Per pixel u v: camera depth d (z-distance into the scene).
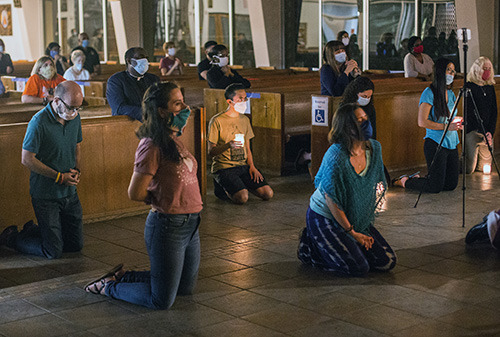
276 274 5.08
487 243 5.85
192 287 4.61
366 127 4.82
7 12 23.39
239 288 4.78
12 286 4.88
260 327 4.11
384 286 4.80
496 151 10.15
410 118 9.12
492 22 12.55
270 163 9.13
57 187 5.43
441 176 7.70
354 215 4.91
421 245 5.80
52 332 4.05
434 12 13.84
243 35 17.59
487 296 4.61
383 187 5.09
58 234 5.54
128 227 6.50
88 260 5.50
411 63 10.56
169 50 14.12
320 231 5.02
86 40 14.61
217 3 18.11
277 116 8.95
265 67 15.11
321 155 8.45
